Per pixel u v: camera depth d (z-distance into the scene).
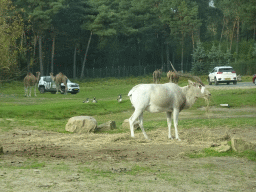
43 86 37.91
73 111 20.30
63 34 66.62
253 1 67.75
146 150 8.63
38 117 17.73
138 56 80.38
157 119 17.53
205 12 88.88
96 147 9.17
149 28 73.81
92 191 5.19
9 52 24.62
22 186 5.42
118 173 6.25
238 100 23.44
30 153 8.20
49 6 60.72
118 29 71.31
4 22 24.03
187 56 82.31
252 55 66.06
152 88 10.20
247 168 6.67
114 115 19.95
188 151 8.33
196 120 14.88
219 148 8.25
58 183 5.59
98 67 77.62
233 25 79.88
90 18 67.19
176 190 5.27
